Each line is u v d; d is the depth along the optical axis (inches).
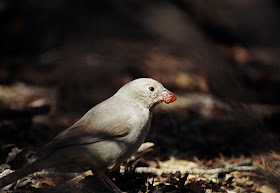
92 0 733.9
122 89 281.1
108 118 260.1
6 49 675.4
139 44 689.0
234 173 316.5
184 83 542.6
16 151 293.3
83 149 252.2
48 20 691.4
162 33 701.9
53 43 676.1
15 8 713.0
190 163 335.9
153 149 351.6
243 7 1022.4
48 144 247.6
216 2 835.4
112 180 284.0
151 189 266.8
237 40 860.0
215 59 587.2
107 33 717.3
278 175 309.9
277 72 708.0
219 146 378.0
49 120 418.3
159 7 741.3
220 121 436.5
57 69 554.6
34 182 275.1
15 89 500.7
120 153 258.8
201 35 677.9
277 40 959.6
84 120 264.5
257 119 438.0
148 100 272.1
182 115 451.2
